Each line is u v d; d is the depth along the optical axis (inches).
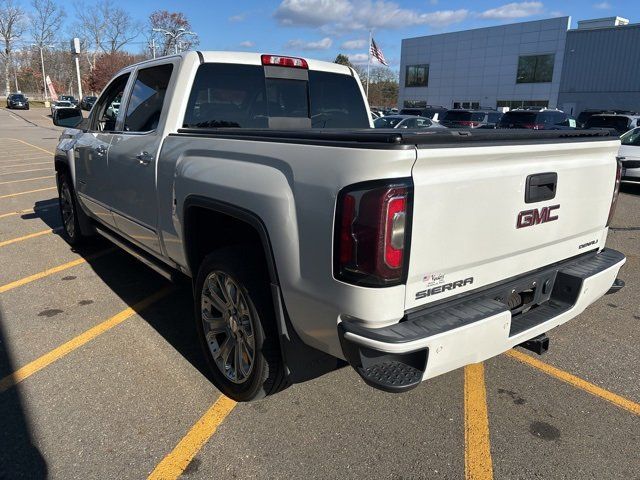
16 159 653.3
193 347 149.1
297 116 168.9
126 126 169.5
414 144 83.4
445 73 1695.4
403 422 116.4
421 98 1782.7
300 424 115.1
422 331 86.5
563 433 113.5
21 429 112.0
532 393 129.0
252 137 107.3
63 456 104.0
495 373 138.8
